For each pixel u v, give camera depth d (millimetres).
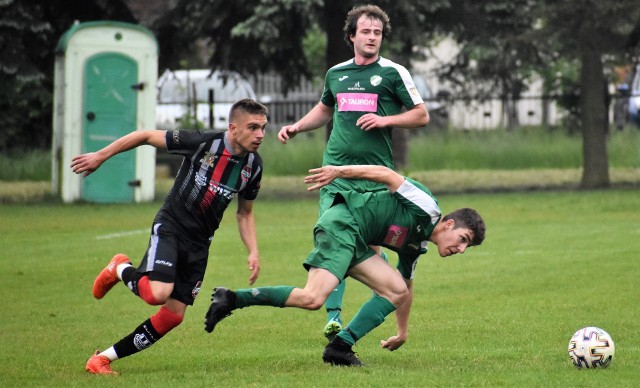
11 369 18781
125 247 36656
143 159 54688
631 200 51094
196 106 70125
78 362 19516
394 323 23906
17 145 74000
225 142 18109
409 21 55000
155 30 59125
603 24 54969
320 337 22266
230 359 19672
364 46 21484
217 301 17406
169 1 61688
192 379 17578
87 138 53656
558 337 21641
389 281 18406
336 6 55125
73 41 53156
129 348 18219
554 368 18359
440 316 24328
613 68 67062
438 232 18469
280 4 53125
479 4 57250
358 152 21406
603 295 26594
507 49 59562
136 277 17781
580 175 69938
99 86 53594
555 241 37250
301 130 22203
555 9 55594
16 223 44438
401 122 21000
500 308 25203
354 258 18375
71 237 39625
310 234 40312
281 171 73688
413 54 58938
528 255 34031
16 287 28953
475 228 18297
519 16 57906
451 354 20047
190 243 18125
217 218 18297
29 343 21609
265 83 91375
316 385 16844
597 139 60250
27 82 56500
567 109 75062
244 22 54531
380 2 53562
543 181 65938
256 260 18828
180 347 21203
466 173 73500
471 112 72750
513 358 19516
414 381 17172
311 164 73688
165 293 17562
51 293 28078
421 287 28562
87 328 23391
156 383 17219
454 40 61812
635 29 56375
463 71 66875
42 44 57375
